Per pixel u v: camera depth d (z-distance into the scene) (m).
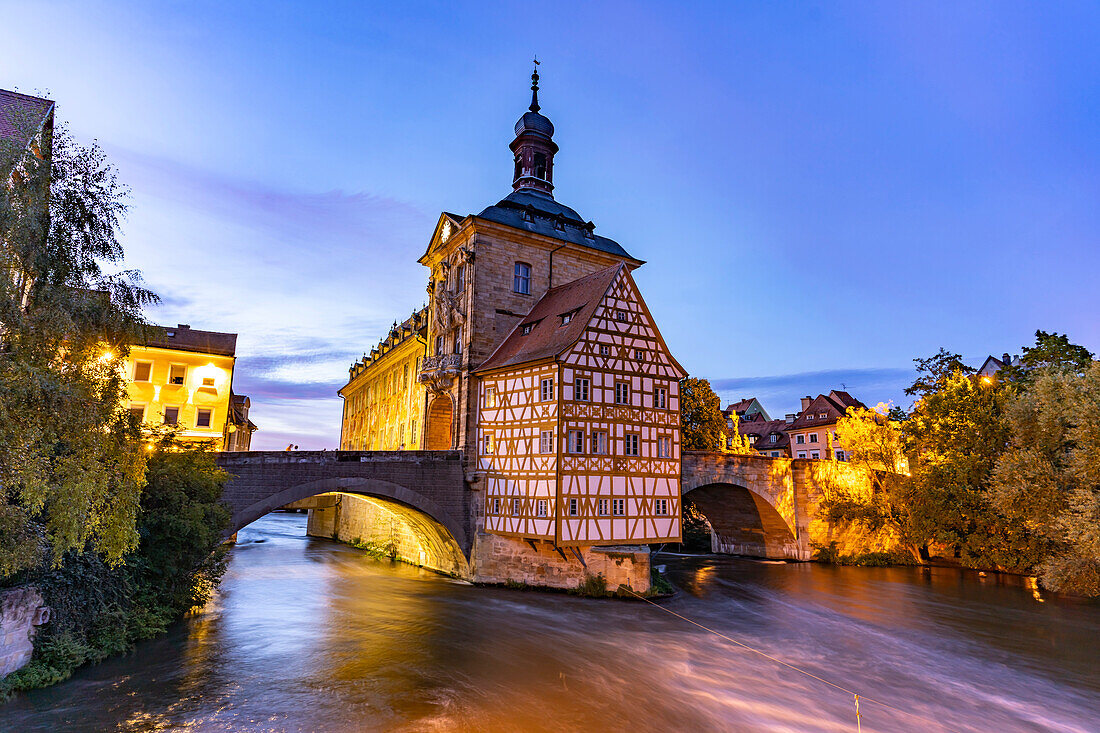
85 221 13.43
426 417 36.31
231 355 39.84
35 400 12.10
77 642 15.80
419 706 14.41
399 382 46.88
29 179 12.34
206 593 23.27
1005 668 19.19
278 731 12.85
